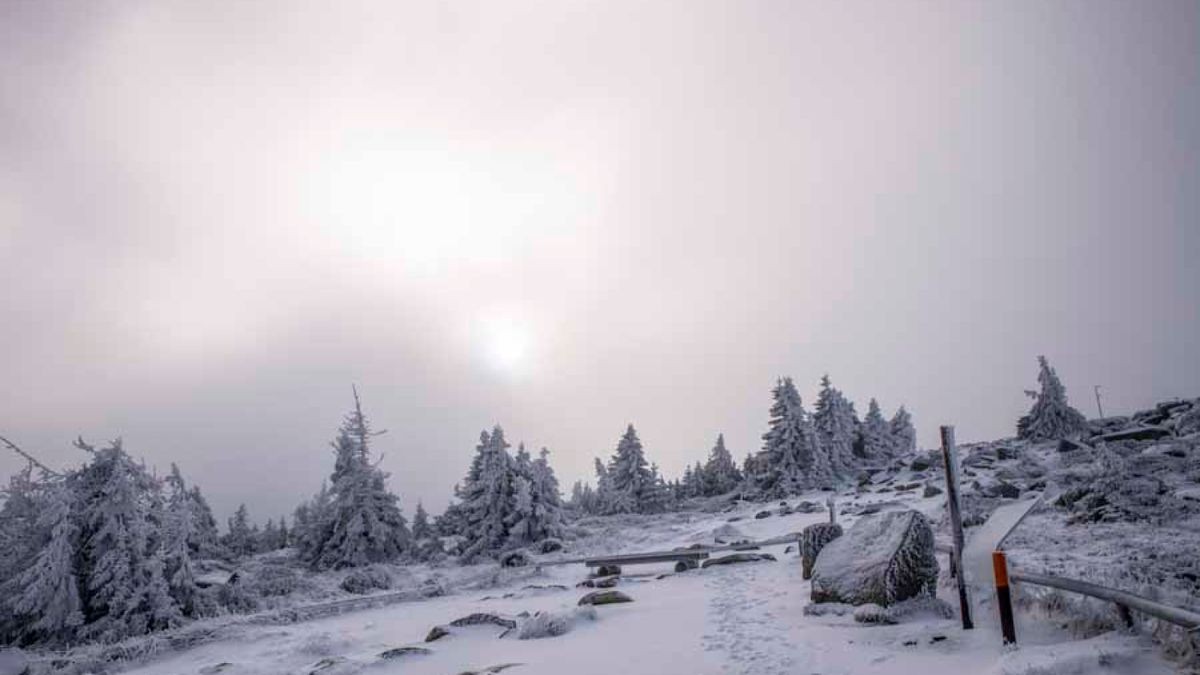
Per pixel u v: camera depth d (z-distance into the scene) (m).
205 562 36.81
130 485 20.95
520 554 33.66
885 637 9.37
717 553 26.73
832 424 63.53
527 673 9.80
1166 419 40.53
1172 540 13.48
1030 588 9.95
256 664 13.41
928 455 53.41
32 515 21.05
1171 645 6.61
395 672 11.16
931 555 11.09
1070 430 45.62
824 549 12.80
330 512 38.84
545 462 44.62
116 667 15.40
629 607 15.27
